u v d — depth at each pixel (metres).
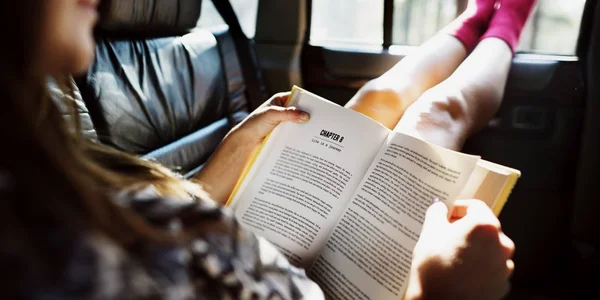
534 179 1.30
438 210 0.59
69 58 0.35
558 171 1.29
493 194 0.62
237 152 0.81
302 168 0.75
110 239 0.27
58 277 0.24
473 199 0.61
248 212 0.75
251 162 0.78
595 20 1.23
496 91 1.12
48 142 0.26
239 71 1.47
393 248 0.64
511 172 0.61
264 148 0.78
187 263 0.32
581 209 1.29
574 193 1.29
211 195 0.80
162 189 0.55
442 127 0.97
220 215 0.39
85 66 0.37
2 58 0.28
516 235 1.34
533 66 1.27
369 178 0.71
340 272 0.67
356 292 0.65
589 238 1.29
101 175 0.38
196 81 1.29
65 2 0.33
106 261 0.25
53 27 0.32
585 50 1.27
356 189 0.71
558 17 1.27
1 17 0.30
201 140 1.27
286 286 0.43
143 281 0.27
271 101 0.86
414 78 1.13
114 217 0.29
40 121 0.30
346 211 0.70
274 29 1.46
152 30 1.23
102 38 1.09
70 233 0.25
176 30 1.32
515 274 1.35
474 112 1.07
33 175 0.25
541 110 1.28
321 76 1.45
